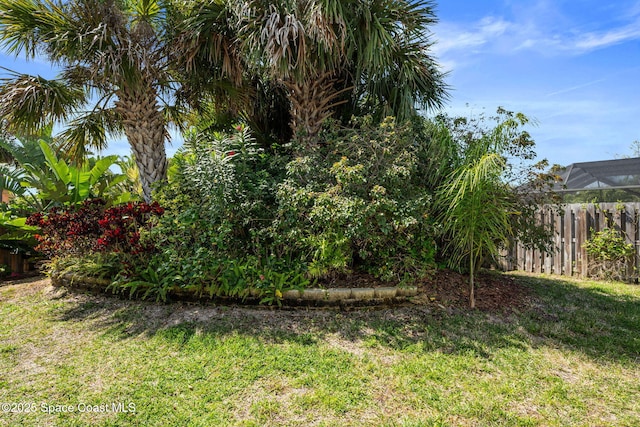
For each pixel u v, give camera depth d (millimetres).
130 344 3309
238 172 4617
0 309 4375
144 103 5914
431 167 4668
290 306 3984
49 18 5145
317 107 5449
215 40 5406
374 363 2955
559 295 5031
